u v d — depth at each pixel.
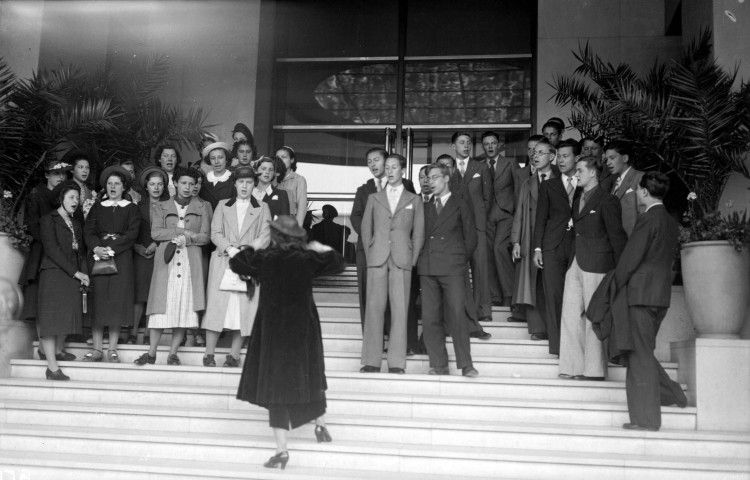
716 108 6.35
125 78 9.73
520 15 11.04
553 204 6.46
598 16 10.05
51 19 8.70
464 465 4.96
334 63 11.26
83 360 6.65
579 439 5.19
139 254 6.88
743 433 5.26
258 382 4.84
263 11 11.02
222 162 7.50
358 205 6.89
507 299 7.48
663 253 5.35
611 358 5.43
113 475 4.94
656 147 6.91
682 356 5.92
